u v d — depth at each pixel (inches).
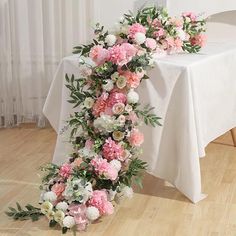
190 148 94.0
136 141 92.9
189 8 149.1
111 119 91.0
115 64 92.2
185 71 92.1
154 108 96.3
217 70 104.0
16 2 151.4
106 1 153.3
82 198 86.2
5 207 97.5
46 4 152.8
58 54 157.0
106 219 92.1
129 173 93.3
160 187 107.2
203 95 98.3
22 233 86.7
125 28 96.5
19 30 153.0
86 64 95.1
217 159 126.2
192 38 109.5
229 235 86.4
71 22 153.6
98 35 99.3
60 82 109.3
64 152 108.3
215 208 97.1
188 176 96.0
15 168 119.0
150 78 96.4
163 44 101.8
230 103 111.4
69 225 85.0
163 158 98.7
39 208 94.8
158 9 105.0
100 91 95.0
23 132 150.5
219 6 147.6
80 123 94.3
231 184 109.7
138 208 97.0
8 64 153.6
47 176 94.3
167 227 89.4
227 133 148.3
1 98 155.3
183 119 93.6
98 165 88.5
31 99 158.2
